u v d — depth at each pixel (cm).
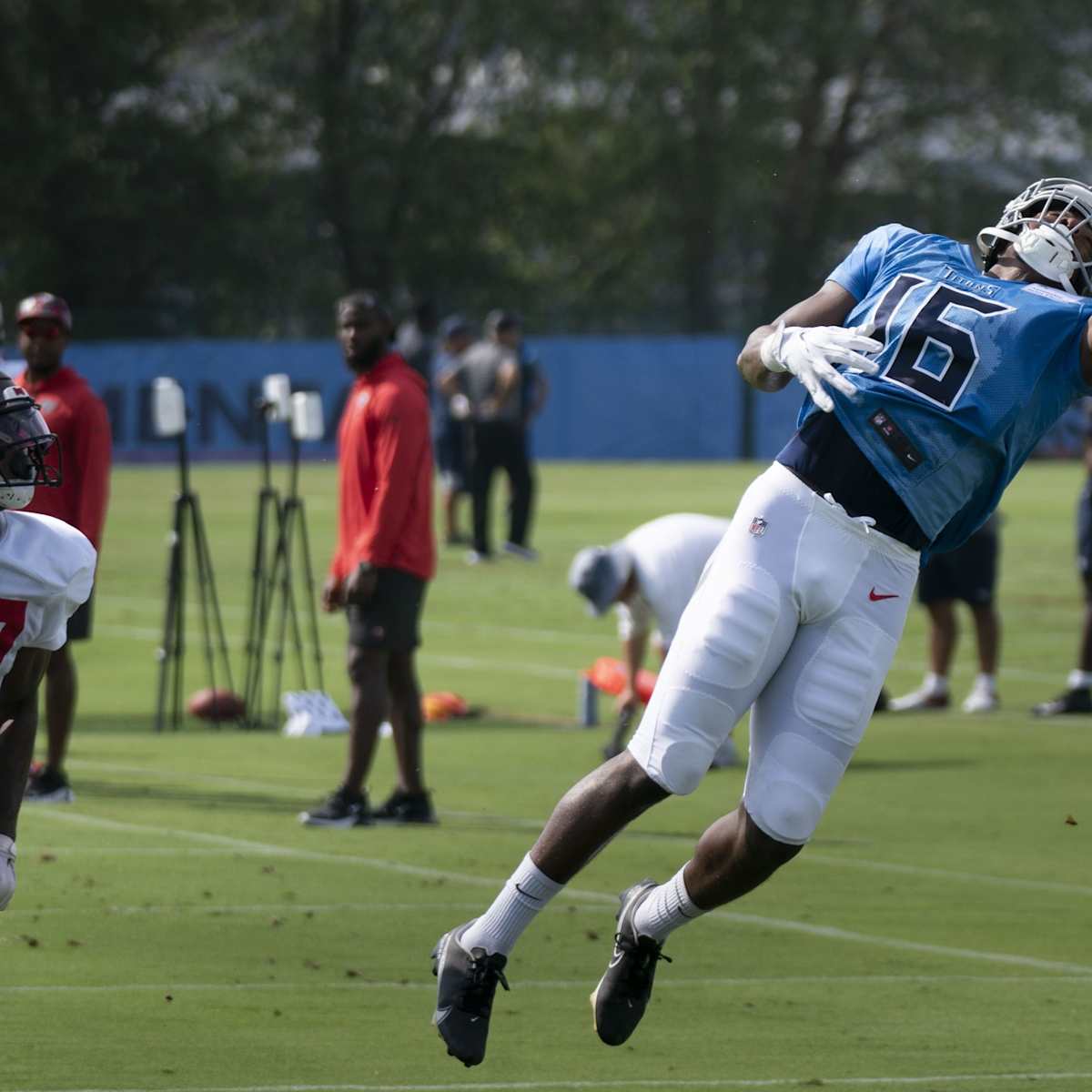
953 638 4716
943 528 1761
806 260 17275
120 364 13038
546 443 13738
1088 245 1806
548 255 18125
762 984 2286
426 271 16938
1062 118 17038
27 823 3159
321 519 9025
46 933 2419
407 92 16700
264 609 4478
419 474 3181
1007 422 1727
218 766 3816
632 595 3697
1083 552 4591
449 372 7519
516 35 16438
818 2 16362
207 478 11738
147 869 2811
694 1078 1912
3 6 14462
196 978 2231
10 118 14450
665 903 1775
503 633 5788
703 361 13700
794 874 2900
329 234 16750
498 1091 1856
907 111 17062
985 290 1745
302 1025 2059
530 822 3284
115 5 14900
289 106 16612
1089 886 2831
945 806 3450
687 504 9775
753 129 16662
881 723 4475
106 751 3991
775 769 1717
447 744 4125
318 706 4356
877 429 1711
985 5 16512
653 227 17375
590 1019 2123
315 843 3052
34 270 14738
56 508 3262
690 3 16562
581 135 17188
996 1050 2028
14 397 1612
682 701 1692
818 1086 1895
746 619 1694
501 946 1720
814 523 1716
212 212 15850
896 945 2478
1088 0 16788
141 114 15412
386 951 2381
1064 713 4591
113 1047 1955
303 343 13212
